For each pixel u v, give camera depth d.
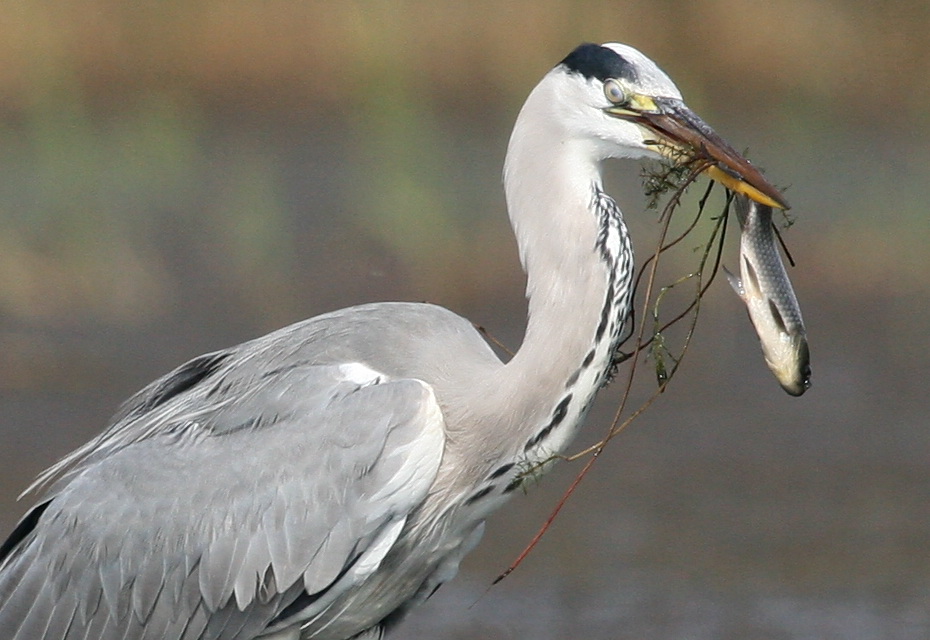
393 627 8.51
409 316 8.36
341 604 8.05
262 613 7.89
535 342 7.87
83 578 8.04
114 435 8.55
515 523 12.22
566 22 24.55
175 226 18.62
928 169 21.12
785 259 17.92
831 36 25.11
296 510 7.74
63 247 17.61
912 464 13.12
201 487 7.92
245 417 8.04
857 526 11.99
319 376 8.00
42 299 16.42
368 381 7.98
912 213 19.16
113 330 15.86
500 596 10.96
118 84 23.75
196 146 21.95
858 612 10.60
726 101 24.14
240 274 17.28
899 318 16.47
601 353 7.82
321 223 18.81
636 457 13.40
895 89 24.31
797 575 11.20
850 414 14.21
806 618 10.49
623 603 10.80
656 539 11.83
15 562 8.24
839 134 23.03
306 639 8.14
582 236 7.78
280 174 20.72
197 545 7.87
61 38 23.73
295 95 23.98
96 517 8.05
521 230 7.96
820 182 20.80
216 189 20.03
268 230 18.20
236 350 8.62
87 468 8.34
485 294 16.84
